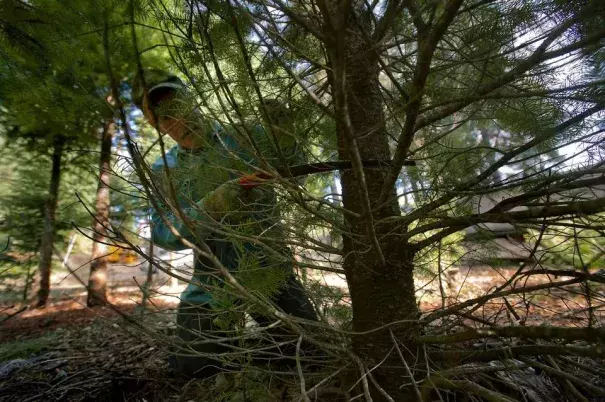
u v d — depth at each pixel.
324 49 1.07
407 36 1.07
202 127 1.11
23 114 2.01
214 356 1.15
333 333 1.21
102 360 2.15
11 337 3.52
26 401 1.66
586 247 1.28
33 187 5.44
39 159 5.34
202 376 1.71
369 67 1.04
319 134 1.48
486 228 1.08
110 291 5.61
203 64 0.85
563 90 0.84
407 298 1.18
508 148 1.16
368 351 1.16
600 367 1.21
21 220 4.94
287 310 1.75
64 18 1.14
